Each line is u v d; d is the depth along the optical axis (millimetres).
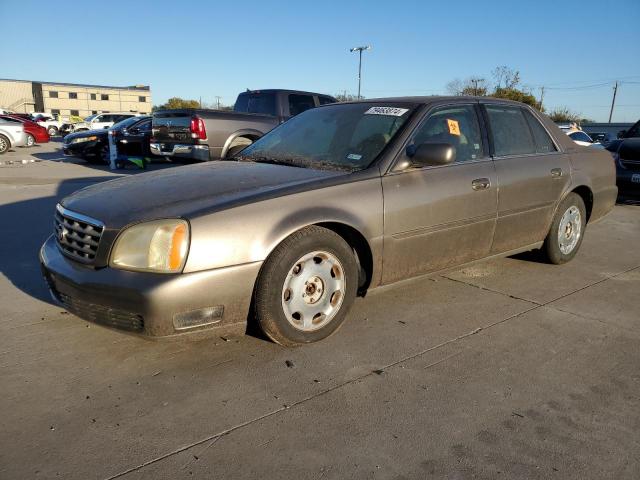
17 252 5414
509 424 2557
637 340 3521
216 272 2816
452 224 3885
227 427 2500
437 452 2344
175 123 10672
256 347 3295
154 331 2758
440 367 3102
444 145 3494
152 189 3244
